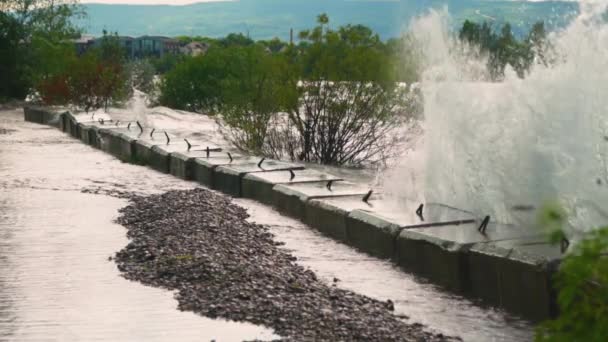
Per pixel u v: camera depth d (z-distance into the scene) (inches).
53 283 284.8
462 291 281.0
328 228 373.4
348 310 251.3
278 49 706.8
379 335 227.1
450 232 301.7
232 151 657.0
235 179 480.1
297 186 430.3
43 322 241.3
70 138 844.6
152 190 502.0
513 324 245.0
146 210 421.4
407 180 419.8
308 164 614.2
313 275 296.7
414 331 233.5
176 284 280.7
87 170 593.9
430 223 319.3
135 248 332.5
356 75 621.6
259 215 419.5
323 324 235.3
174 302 260.4
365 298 267.4
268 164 511.8
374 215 339.9
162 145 614.5
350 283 291.7
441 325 243.4
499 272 262.8
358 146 629.6
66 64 1181.7
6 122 1042.1
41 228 382.0
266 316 243.6
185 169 544.7
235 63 1217.4
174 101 1284.4
